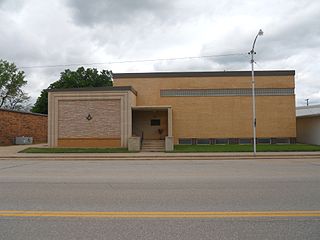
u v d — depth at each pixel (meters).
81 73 66.69
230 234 5.09
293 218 5.94
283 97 31.64
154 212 6.42
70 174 12.41
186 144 31.31
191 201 7.39
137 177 11.41
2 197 7.95
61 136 28.19
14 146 31.17
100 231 5.27
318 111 45.69
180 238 4.92
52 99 28.34
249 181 10.29
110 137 27.94
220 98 31.72
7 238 4.97
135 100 31.17
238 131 31.48
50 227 5.50
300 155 21.31
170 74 32.16
